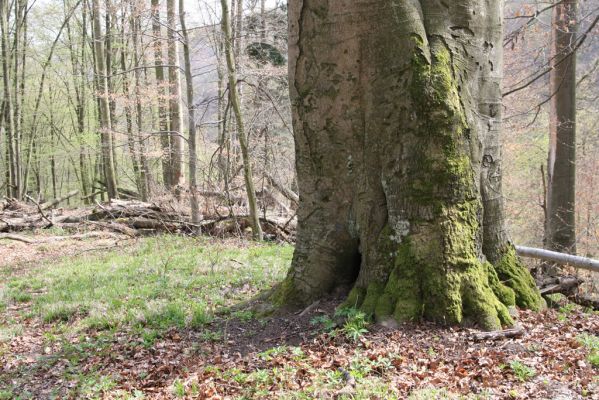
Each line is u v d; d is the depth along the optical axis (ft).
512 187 62.44
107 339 21.21
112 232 52.70
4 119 85.92
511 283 19.89
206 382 15.67
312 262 20.98
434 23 18.63
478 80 19.34
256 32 52.70
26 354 20.86
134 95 67.87
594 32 40.45
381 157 19.15
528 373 14.55
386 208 19.36
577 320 19.42
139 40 72.69
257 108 49.67
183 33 44.88
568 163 40.81
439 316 17.92
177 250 40.93
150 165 78.02
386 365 15.19
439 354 16.15
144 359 18.81
